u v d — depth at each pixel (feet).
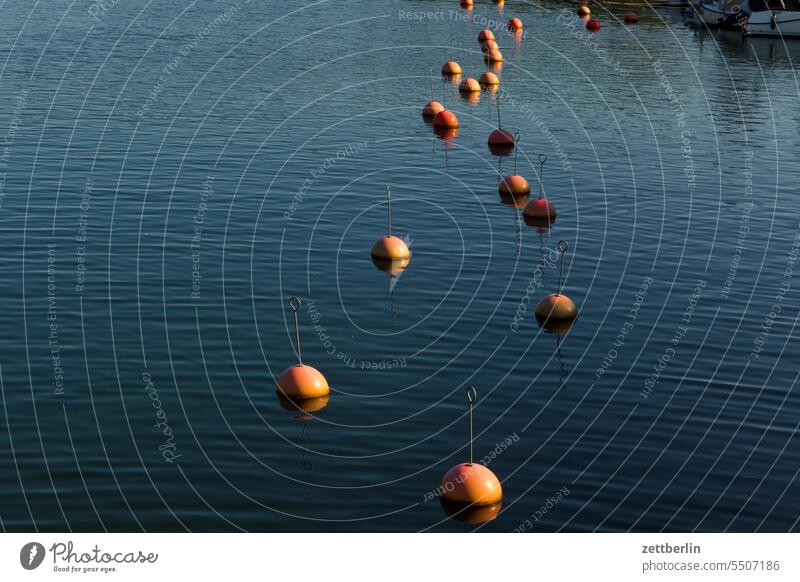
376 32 162.61
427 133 102.47
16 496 39.45
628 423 45.98
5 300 57.72
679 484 41.19
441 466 42.27
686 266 66.54
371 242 69.56
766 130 106.73
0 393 47.24
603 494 40.45
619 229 74.13
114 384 48.44
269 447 43.42
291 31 159.43
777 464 42.70
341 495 40.06
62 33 151.02
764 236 73.10
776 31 166.20
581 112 113.80
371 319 56.85
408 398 48.03
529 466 42.42
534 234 72.54
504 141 98.02
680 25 177.58
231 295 59.52
